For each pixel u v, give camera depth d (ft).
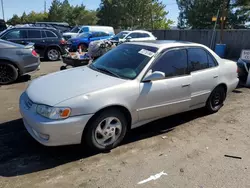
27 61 24.89
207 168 11.02
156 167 10.96
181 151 12.34
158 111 13.53
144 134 14.02
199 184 9.96
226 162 11.52
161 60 13.55
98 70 13.84
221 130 14.83
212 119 16.40
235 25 92.48
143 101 12.62
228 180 10.27
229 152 12.41
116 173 10.46
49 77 13.53
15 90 22.13
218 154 12.18
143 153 12.05
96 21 191.42
